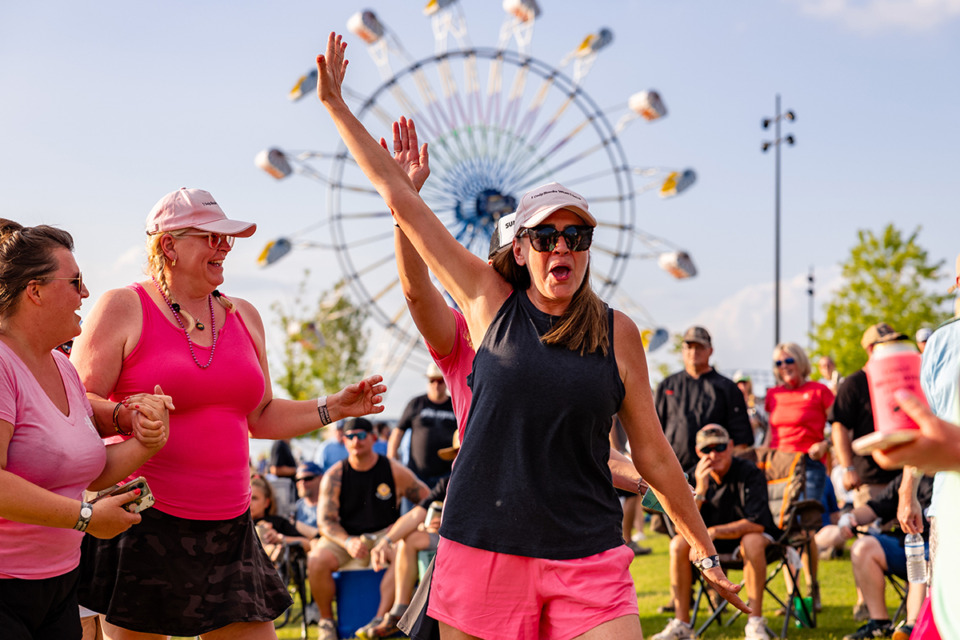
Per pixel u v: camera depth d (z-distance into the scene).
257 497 6.78
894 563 5.39
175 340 3.06
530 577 2.43
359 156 2.78
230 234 3.10
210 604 3.01
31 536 2.53
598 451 2.50
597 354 2.47
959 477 2.04
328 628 6.26
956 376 2.10
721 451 5.66
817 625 5.88
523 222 2.52
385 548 6.08
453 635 2.50
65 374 2.73
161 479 3.00
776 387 7.68
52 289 2.59
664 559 9.26
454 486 2.52
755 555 5.46
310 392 27.53
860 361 26.03
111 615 2.95
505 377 2.45
